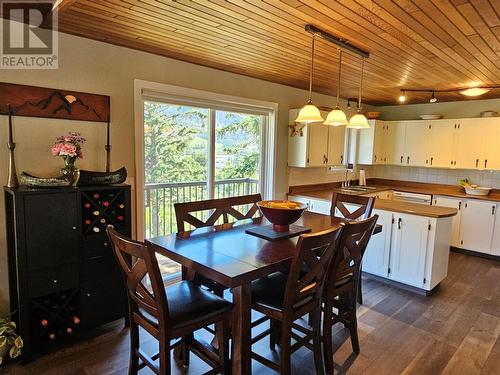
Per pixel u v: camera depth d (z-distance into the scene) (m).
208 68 3.54
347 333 2.70
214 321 1.83
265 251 1.99
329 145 4.80
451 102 5.44
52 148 2.38
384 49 2.72
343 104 5.45
